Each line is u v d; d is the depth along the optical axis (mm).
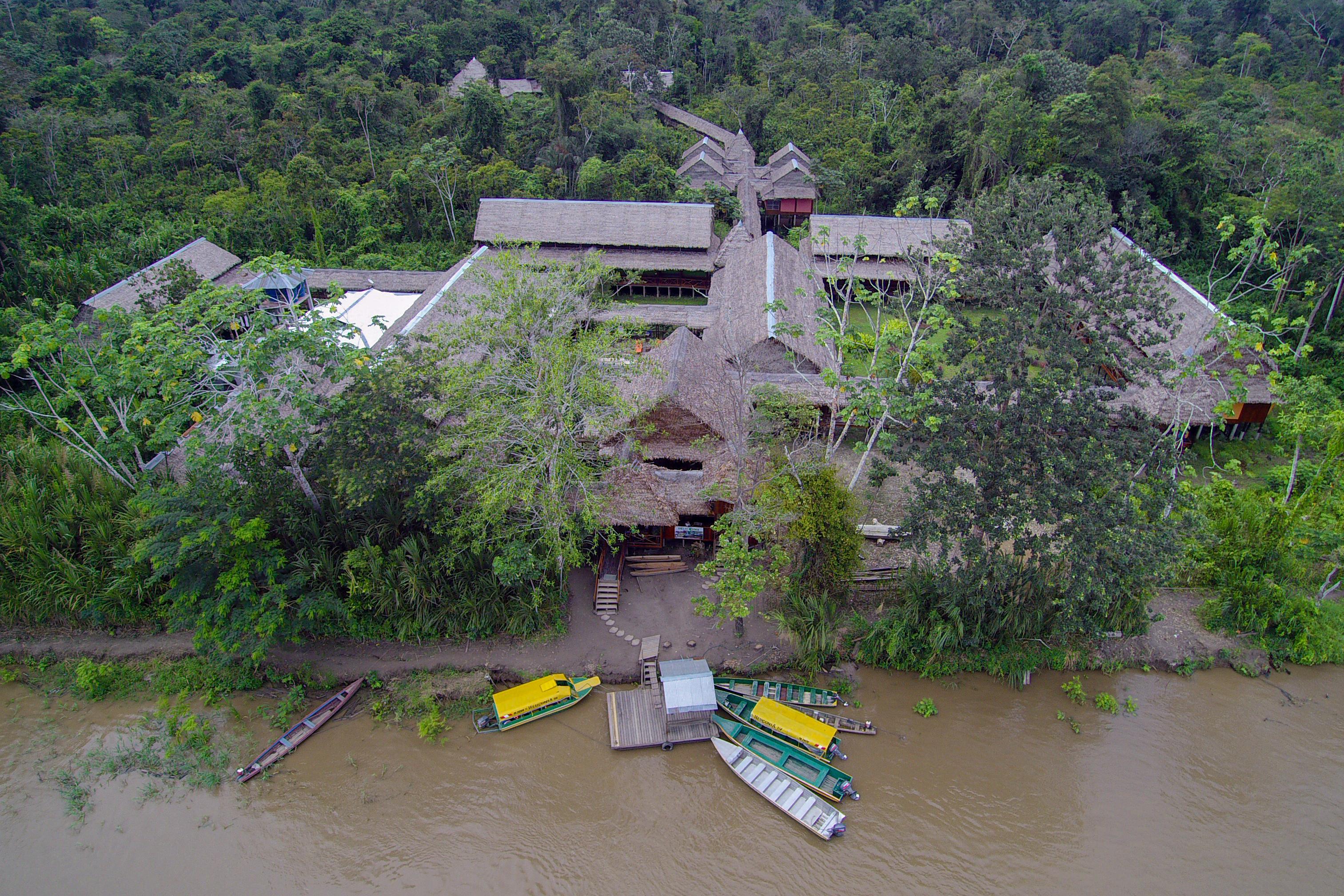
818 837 28516
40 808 29594
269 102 90938
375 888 26844
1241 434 48625
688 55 127625
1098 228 34938
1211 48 114312
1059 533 32656
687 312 61469
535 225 70125
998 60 121188
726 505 37844
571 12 131250
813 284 59656
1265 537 37188
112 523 36531
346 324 37375
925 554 35594
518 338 35219
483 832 28766
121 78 91875
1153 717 33750
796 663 35188
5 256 56250
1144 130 67812
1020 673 34938
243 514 33281
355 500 33094
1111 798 30234
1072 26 121000
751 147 102875
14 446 40719
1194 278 64875
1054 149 68312
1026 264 34250
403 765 31188
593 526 34000
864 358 48656
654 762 31438
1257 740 32719
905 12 126500
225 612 32031
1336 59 116250
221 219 74375
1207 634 37031
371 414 32312
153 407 34750
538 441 33500
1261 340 36281
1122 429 35062
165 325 33938
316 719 32469
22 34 107750
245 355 33406
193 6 124125
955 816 29469
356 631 35406
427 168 77938
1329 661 36531
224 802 29719
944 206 80438
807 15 139750
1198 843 28547
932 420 33031
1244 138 73688
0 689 34844
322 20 121625
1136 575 31844
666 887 26984
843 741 32344
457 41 116062
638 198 80562
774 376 50062
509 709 32156
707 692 31391
